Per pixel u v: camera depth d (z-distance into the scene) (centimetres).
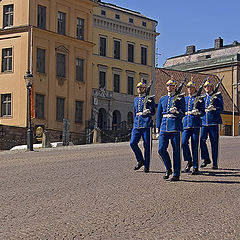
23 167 1326
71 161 1494
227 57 6962
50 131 3991
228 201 796
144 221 655
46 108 3991
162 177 1091
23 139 3766
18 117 3844
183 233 591
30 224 638
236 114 6631
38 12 3972
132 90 5053
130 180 1034
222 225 632
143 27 5162
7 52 3962
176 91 1072
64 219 666
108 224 638
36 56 3922
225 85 6931
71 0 4244
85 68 4400
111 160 1515
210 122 1285
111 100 4769
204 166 1323
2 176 1117
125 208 738
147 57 5231
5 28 3941
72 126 4225
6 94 3938
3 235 584
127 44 5006
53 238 570
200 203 778
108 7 4800
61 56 4169
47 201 793
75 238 570
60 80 4128
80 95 4334
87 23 4431
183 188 929
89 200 801
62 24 4197
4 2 3969
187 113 1185
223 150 1950
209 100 1292
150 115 1178
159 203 776
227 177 1100
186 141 1188
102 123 4734
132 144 1193
